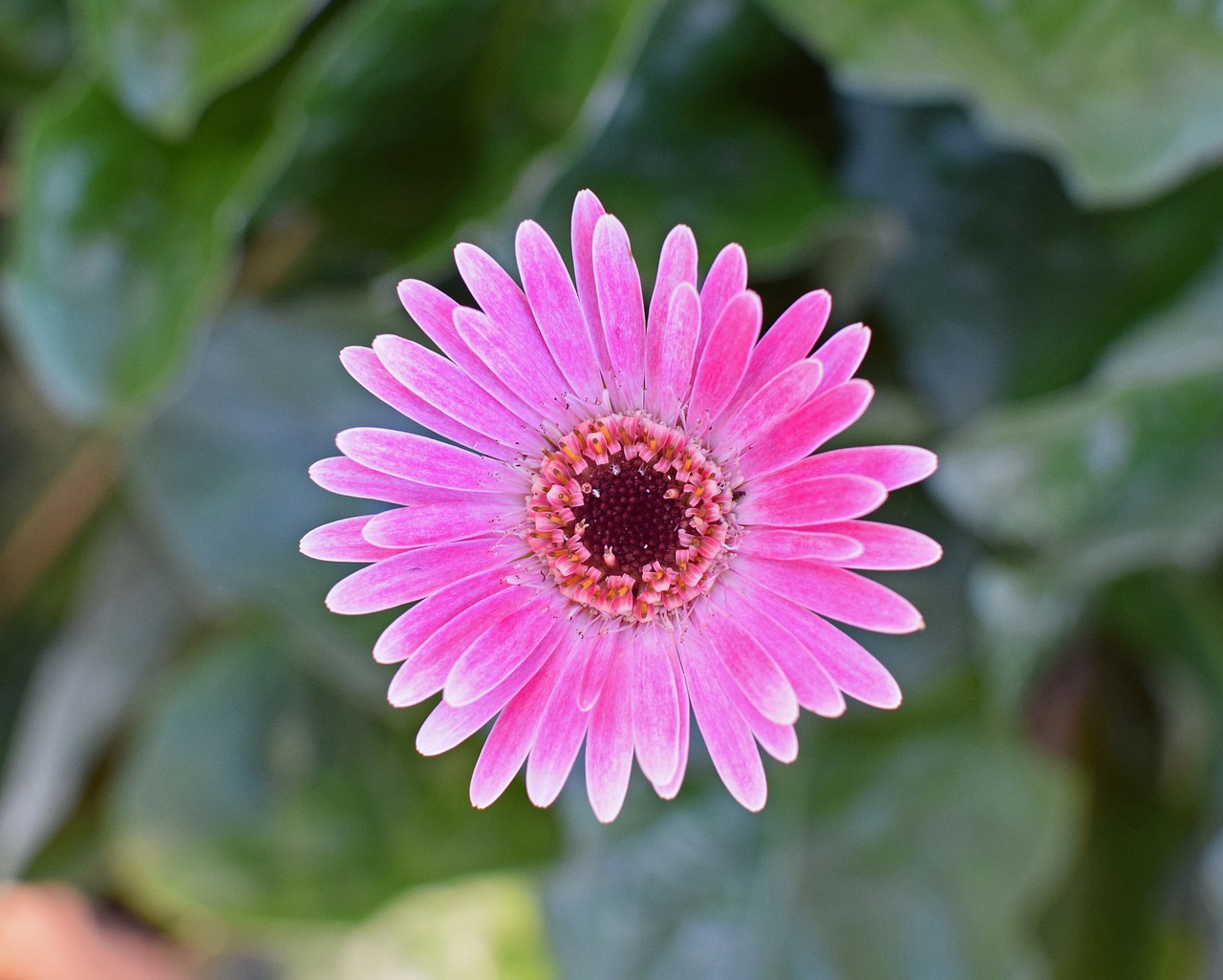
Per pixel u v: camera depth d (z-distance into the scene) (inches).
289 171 20.6
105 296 20.4
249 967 26.4
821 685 16.7
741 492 17.2
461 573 17.1
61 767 23.3
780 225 20.8
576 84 19.9
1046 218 21.6
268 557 22.8
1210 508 21.3
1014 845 22.4
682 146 21.3
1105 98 20.0
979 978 22.3
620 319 16.8
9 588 25.3
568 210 21.0
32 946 26.6
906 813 22.7
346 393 22.3
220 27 19.6
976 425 21.4
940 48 20.0
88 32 19.5
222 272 20.0
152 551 24.4
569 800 22.0
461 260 16.7
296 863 22.8
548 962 23.4
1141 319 21.2
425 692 16.8
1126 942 24.0
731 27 20.6
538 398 17.0
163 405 22.5
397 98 20.3
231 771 23.2
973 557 22.6
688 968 22.7
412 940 24.1
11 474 25.0
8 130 22.2
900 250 21.8
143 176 20.4
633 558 17.2
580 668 17.2
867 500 16.3
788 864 22.7
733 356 16.8
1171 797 23.9
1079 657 24.9
